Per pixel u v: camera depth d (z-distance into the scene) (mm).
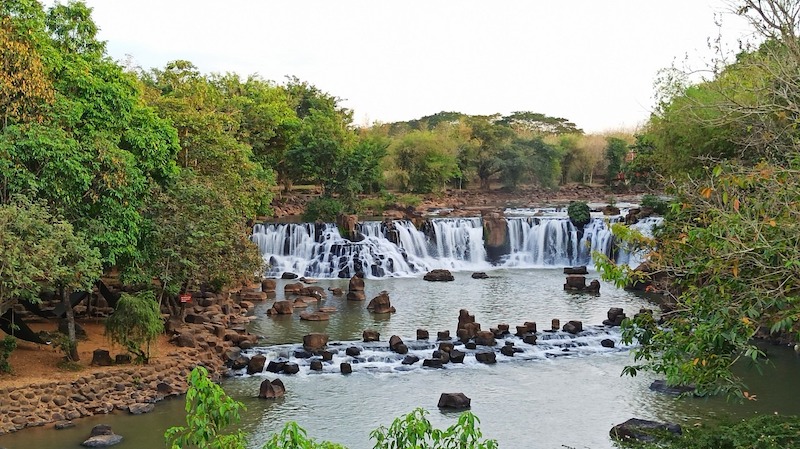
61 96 29797
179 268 33938
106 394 27016
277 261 59844
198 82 68688
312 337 34812
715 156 41906
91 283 27938
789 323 13508
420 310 45406
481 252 65938
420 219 66125
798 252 13555
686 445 18000
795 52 17719
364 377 31531
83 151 29078
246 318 41531
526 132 130500
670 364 16281
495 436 24641
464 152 105000
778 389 29328
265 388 28688
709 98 41969
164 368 29438
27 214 25422
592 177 118625
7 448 22984
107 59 36812
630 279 16234
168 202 33969
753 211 15039
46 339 30891
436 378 31438
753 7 18547
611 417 26547
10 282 25094
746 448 16266
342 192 75188
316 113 86312
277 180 88188
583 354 35438
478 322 41812
